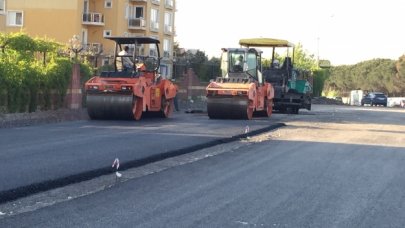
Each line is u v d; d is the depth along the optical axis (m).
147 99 21.39
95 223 6.86
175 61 52.16
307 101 34.12
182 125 19.44
